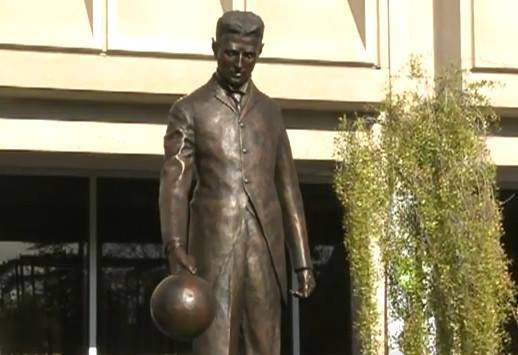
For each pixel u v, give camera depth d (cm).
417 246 1703
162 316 1090
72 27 1911
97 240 2106
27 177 2089
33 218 2089
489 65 1989
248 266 1163
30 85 1886
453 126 1702
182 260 1147
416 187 1698
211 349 1146
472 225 1683
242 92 1188
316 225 2150
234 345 1155
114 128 1952
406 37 2014
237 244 1160
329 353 2142
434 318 1717
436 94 1734
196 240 1170
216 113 1177
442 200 1691
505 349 2091
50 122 1938
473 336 1686
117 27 1917
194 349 1159
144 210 2120
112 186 2117
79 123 1944
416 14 2020
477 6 1994
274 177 1200
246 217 1166
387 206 1709
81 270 2098
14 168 2080
